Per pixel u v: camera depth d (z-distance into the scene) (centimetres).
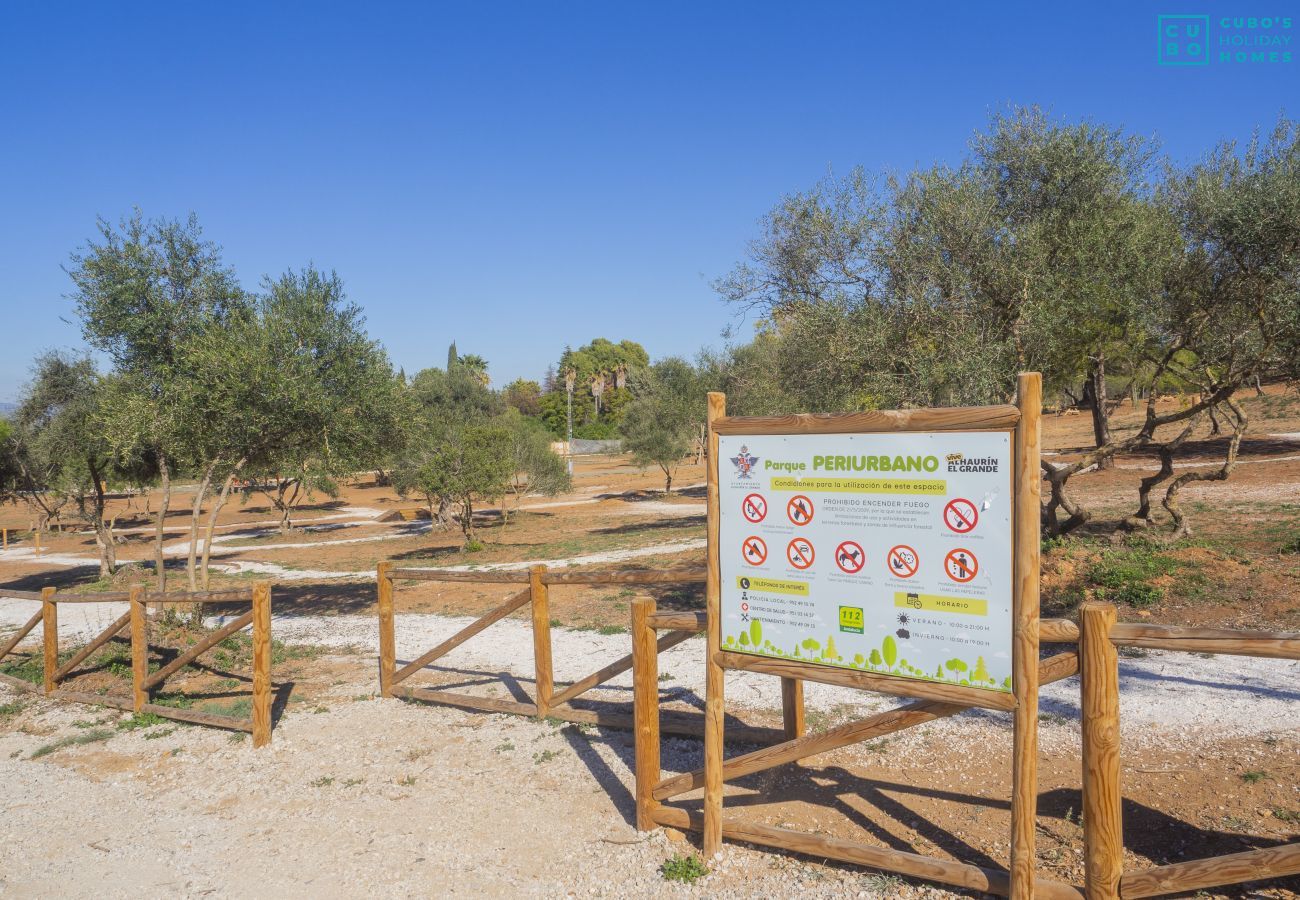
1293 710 606
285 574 2356
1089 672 351
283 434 1247
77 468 2547
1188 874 342
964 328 1130
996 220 1191
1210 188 1024
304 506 5381
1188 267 1050
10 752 796
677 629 502
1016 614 363
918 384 1134
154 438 1242
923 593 393
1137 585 961
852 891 423
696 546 2073
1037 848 436
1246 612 869
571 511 3934
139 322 1216
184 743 771
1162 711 627
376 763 677
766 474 448
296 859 525
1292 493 1762
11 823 622
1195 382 1169
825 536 426
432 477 2598
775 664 446
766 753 455
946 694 385
